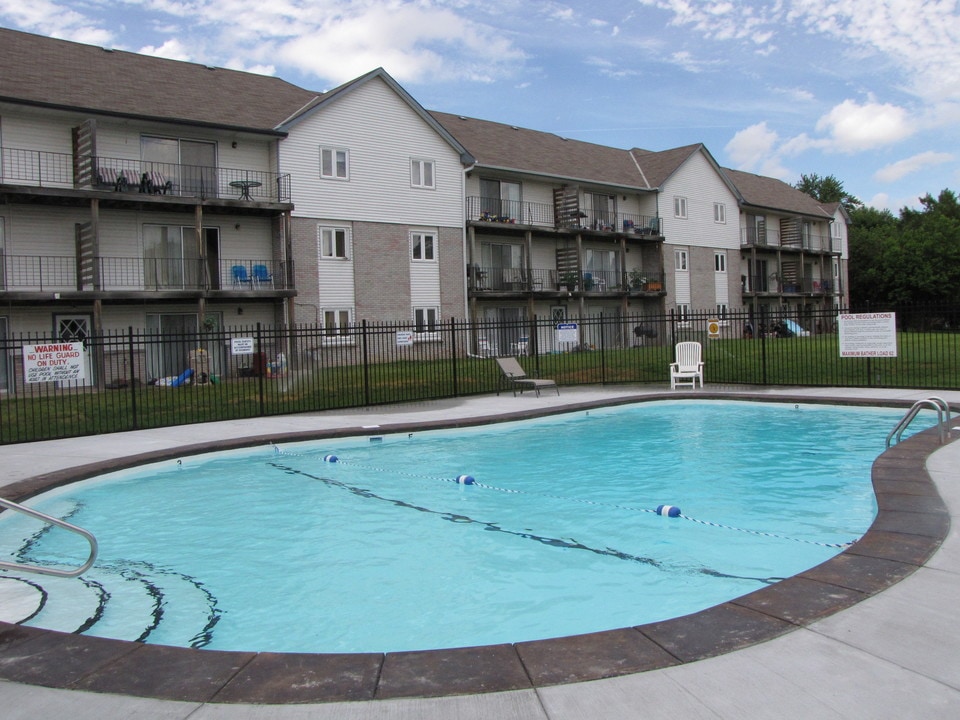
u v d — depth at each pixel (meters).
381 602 5.14
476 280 28.28
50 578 5.68
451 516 7.40
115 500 8.21
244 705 3.07
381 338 25.22
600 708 2.97
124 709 3.06
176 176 21.78
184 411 14.51
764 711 2.93
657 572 5.60
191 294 20.31
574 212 31.42
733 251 39.88
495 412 13.56
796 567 5.62
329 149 24.19
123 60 23.36
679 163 36.38
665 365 21.39
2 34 21.53
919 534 5.13
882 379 17.27
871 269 52.97
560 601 5.05
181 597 5.29
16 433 12.05
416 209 26.30
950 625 3.67
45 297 18.16
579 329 26.75
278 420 13.23
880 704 2.96
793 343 26.48
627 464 9.80
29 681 3.32
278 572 5.81
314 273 23.88
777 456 9.98
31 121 19.38
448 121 31.47
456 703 3.04
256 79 26.05
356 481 9.05
